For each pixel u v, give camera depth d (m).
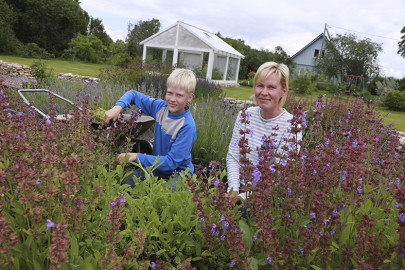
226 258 1.65
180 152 2.62
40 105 4.72
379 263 1.29
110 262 1.25
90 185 1.75
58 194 1.51
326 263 1.39
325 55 33.59
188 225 1.72
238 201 2.22
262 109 2.52
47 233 1.25
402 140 5.72
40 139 1.84
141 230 1.47
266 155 1.51
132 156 2.48
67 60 41.69
